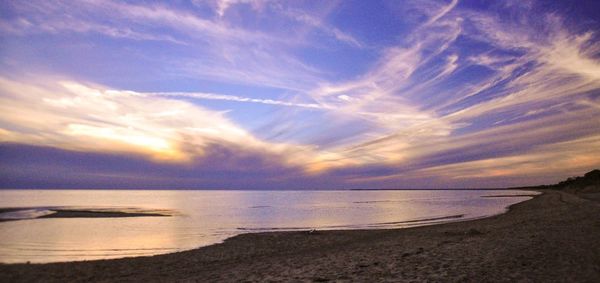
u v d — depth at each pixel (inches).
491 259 574.6
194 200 5068.9
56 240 1075.9
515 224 1171.3
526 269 494.9
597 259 544.7
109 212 2192.4
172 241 1098.1
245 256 834.2
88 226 1455.5
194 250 920.9
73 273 645.3
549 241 724.0
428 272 505.7
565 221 1119.6
